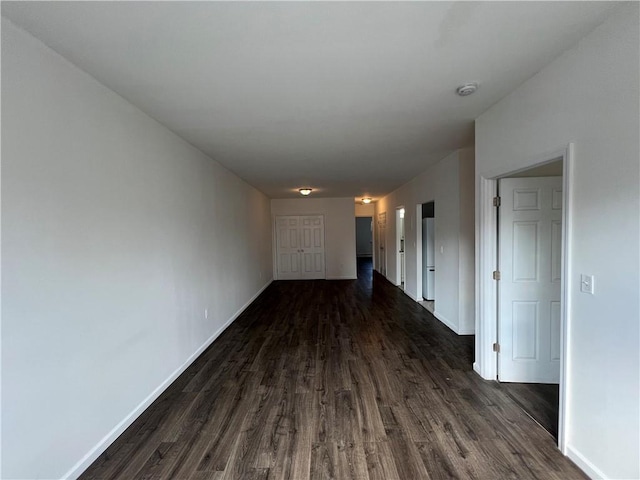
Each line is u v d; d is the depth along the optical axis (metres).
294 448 2.05
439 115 2.76
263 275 7.67
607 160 1.60
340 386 2.85
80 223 1.89
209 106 2.48
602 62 1.60
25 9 1.38
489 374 2.93
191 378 3.07
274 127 2.98
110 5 1.37
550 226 2.76
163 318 2.86
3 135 1.45
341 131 3.12
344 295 6.87
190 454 2.01
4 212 1.45
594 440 1.73
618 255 1.56
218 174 4.44
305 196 8.49
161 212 2.86
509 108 2.37
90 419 1.95
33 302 1.58
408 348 3.75
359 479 1.79
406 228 6.68
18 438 1.50
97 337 2.02
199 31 1.57
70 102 1.83
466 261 4.07
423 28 1.58
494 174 2.60
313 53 1.79
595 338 1.71
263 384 2.92
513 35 1.67
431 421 2.31
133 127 2.44
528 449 2.01
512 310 2.85
